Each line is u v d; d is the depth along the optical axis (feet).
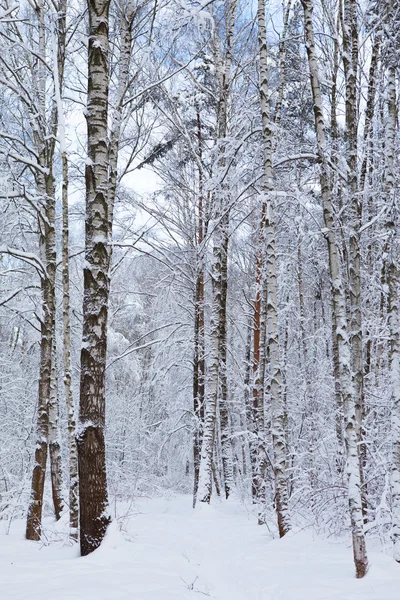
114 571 17.53
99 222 22.08
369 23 28.86
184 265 58.54
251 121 38.58
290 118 40.37
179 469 82.94
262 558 22.41
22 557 21.16
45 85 35.04
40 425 30.53
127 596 14.53
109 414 68.49
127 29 32.78
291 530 27.32
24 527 33.88
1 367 54.49
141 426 73.56
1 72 35.09
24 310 36.91
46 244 34.37
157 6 34.37
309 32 23.17
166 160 54.19
